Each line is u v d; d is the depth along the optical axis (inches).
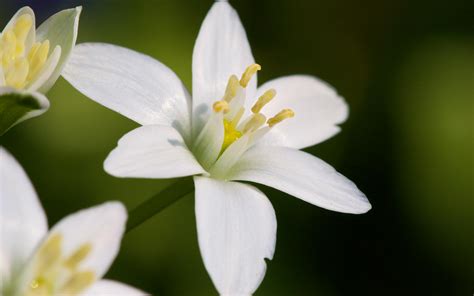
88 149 9.4
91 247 6.4
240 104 7.5
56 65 7.1
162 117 7.4
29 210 6.5
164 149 7.1
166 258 9.5
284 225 9.8
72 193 9.4
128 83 7.4
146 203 7.2
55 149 9.4
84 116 9.4
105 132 9.5
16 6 9.5
